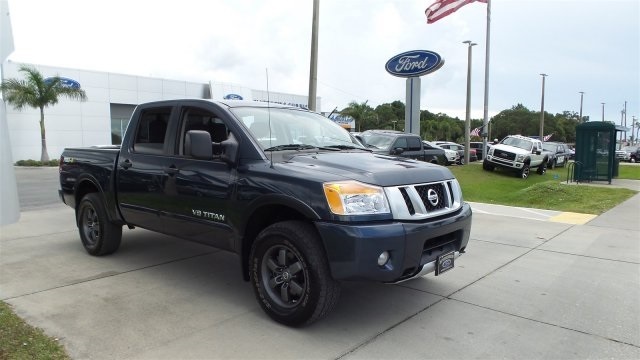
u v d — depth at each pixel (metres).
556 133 105.31
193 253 6.34
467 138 29.11
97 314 4.21
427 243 3.97
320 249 3.73
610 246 7.01
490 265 5.93
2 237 7.21
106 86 30.62
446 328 4.00
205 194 4.54
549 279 5.38
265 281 4.11
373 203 3.66
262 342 3.70
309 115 5.49
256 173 4.13
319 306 3.75
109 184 5.71
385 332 3.91
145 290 4.87
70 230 7.75
